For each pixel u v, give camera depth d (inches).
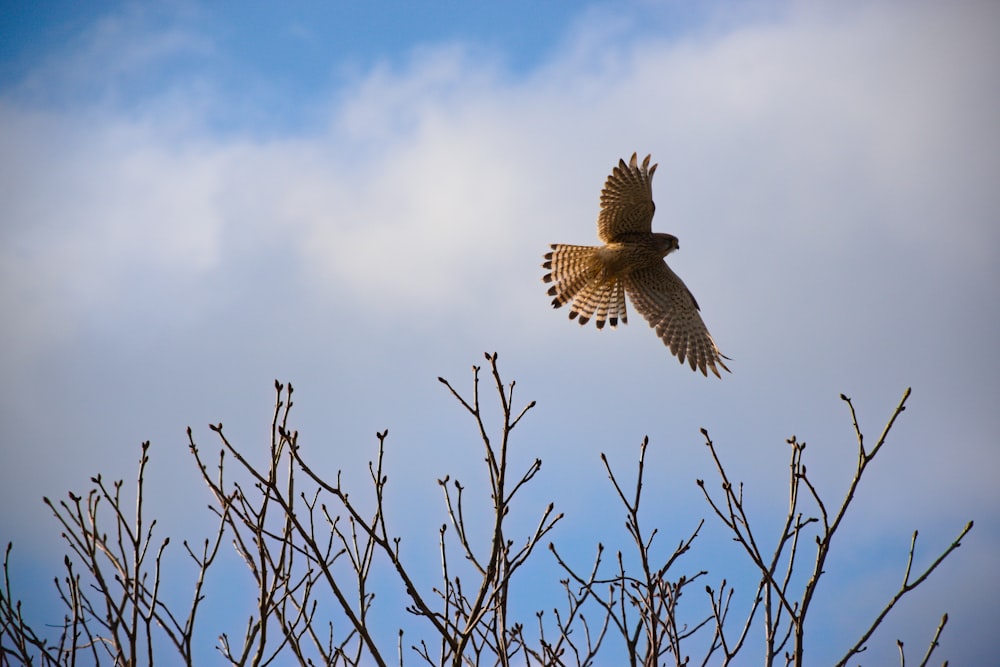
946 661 444.8
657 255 916.0
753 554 456.1
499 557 467.2
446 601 474.3
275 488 442.6
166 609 435.8
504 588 441.4
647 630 470.6
